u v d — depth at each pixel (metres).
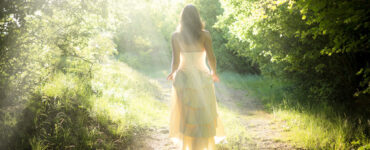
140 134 4.09
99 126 3.97
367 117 4.60
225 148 3.58
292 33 5.35
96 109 4.43
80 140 3.43
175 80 3.09
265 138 4.07
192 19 2.97
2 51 3.60
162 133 4.31
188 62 3.03
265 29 6.08
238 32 7.12
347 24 3.38
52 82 4.78
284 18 5.22
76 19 4.46
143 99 6.79
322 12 3.21
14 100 3.83
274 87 9.71
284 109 6.17
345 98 5.70
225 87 11.27
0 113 3.53
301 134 3.98
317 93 6.35
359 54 5.19
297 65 5.96
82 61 5.58
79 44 4.89
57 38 4.35
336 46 3.59
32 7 3.73
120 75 8.80
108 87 6.53
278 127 4.80
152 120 5.13
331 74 5.86
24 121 3.53
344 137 3.71
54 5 4.12
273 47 6.53
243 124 5.02
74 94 4.77
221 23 11.40
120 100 5.72
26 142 3.15
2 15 3.55
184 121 2.97
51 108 3.98
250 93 9.62
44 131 3.40
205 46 3.05
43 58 4.30
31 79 3.98
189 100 2.96
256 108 7.11
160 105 6.81
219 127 3.22
